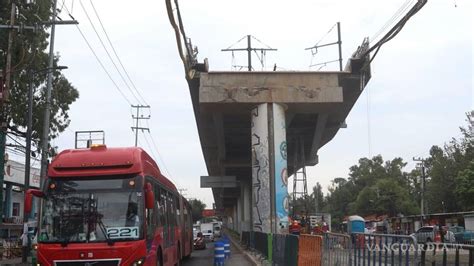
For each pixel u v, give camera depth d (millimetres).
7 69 22781
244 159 60031
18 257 32750
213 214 150750
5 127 26797
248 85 34531
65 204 12133
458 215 54469
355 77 34781
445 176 73188
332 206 144875
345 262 11672
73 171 12320
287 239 17328
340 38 39500
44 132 28688
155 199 14148
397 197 98938
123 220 12008
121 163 12391
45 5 27656
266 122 34281
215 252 22719
